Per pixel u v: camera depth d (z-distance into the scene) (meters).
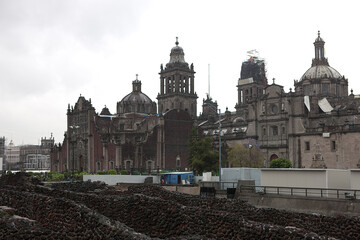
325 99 138.50
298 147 122.06
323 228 31.83
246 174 66.75
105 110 178.12
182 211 30.30
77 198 37.75
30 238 22.22
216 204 38.69
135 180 83.94
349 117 122.38
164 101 180.50
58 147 172.62
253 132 134.00
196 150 111.38
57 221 27.59
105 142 146.25
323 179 51.75
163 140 142.88
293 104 125.25
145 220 32.12
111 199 35.22
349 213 42.97
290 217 33.62
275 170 55.66
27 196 32.16
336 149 112.06
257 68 194.88
